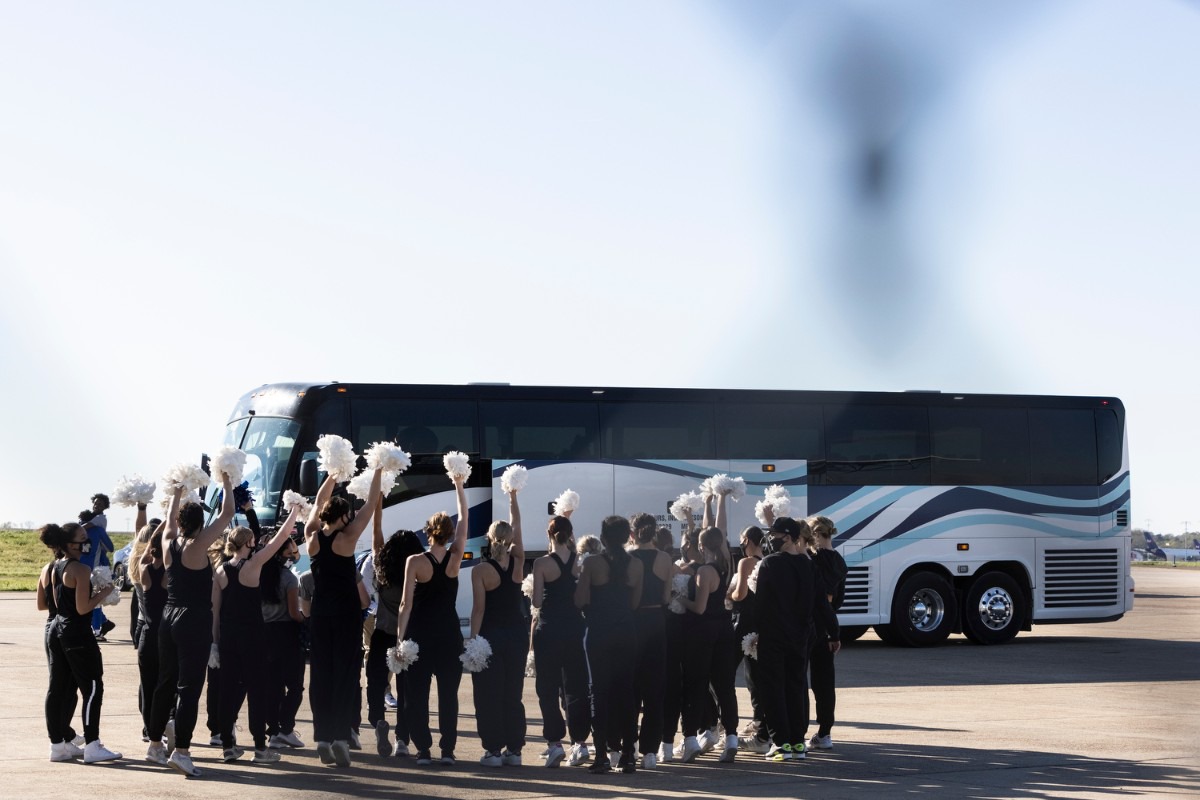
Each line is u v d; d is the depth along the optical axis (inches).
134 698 595.5
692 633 433.4
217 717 450.9
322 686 411.5
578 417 821.2
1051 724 526.3
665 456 840.9
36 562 2004.2
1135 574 2487.7
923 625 909.8
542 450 809.5
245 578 420.2
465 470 427.8
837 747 465.4
